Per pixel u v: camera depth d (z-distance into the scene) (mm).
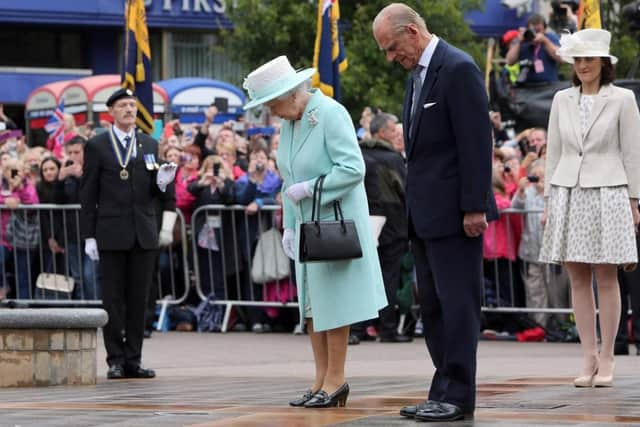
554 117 33750
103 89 81938
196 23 111500
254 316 55125
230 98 88062
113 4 109062
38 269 55531
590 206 32781
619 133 32906
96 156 37594
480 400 27547
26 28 109375
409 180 24406
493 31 116750
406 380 33719
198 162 56812
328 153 26844
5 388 33875
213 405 27453
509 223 52156
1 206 55000
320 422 23766
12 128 69312
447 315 23828
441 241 23938
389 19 24031
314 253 25844
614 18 99188
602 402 27141
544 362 40719
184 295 55625
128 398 29656
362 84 93875
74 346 34781
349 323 26469
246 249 54594
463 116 23562
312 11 96062
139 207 37469
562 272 51562
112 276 37125
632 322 45438
